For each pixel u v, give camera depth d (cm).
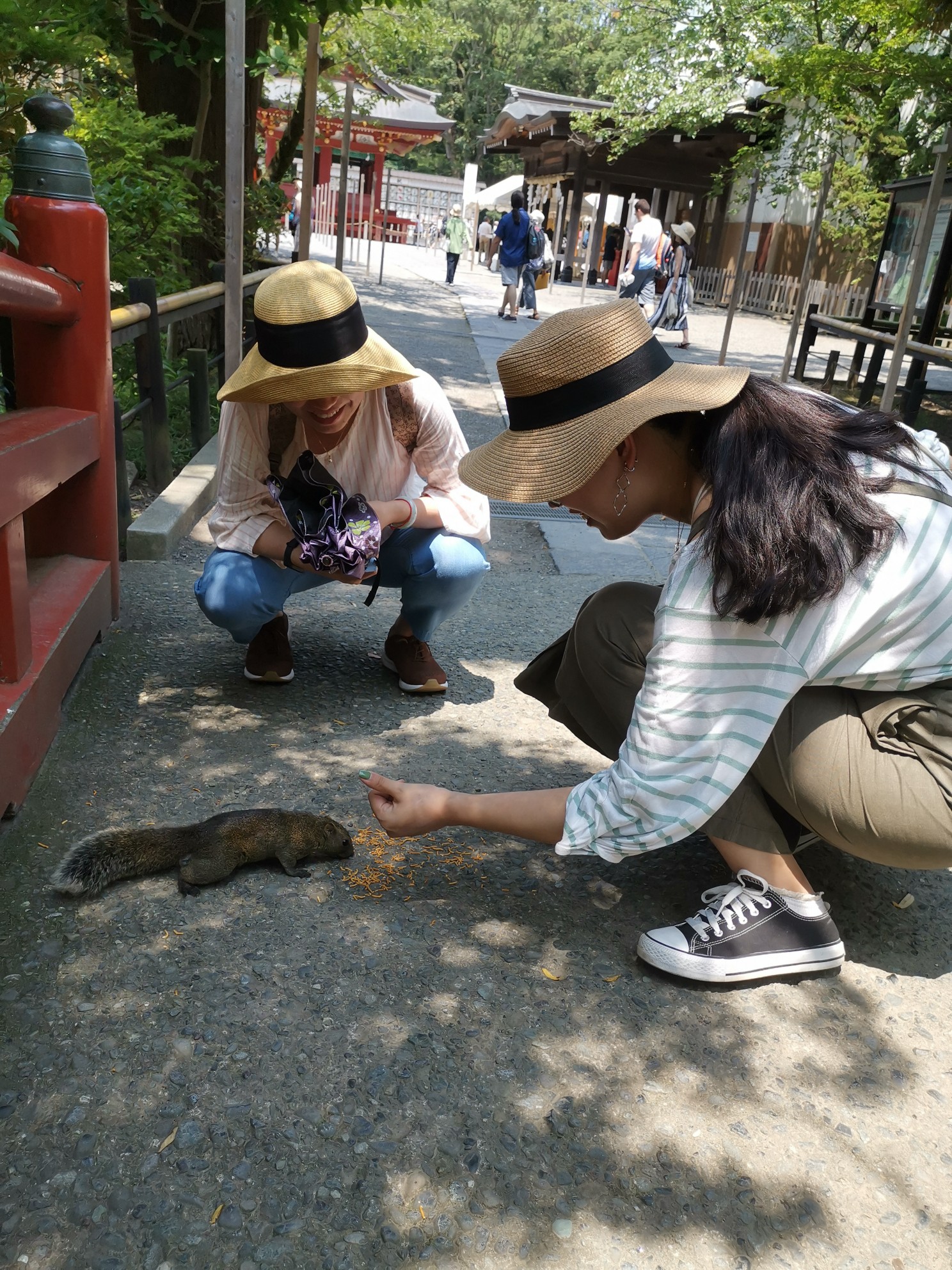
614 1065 190
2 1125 167
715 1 1548
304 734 307
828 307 1967
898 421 198
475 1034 195
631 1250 155
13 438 251
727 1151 174
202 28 788
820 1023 206
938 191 712
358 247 2394
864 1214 165
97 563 354
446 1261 151
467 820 217
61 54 451
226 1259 149
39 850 238
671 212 2777
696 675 182
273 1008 196
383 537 319
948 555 182
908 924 239
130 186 623
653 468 188
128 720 304
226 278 566
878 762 192
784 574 170
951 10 820
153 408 543
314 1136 170
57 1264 146
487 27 5675
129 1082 177
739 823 206
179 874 233
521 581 484
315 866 246
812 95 1075
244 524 306
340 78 1869
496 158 5728
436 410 304
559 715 259
